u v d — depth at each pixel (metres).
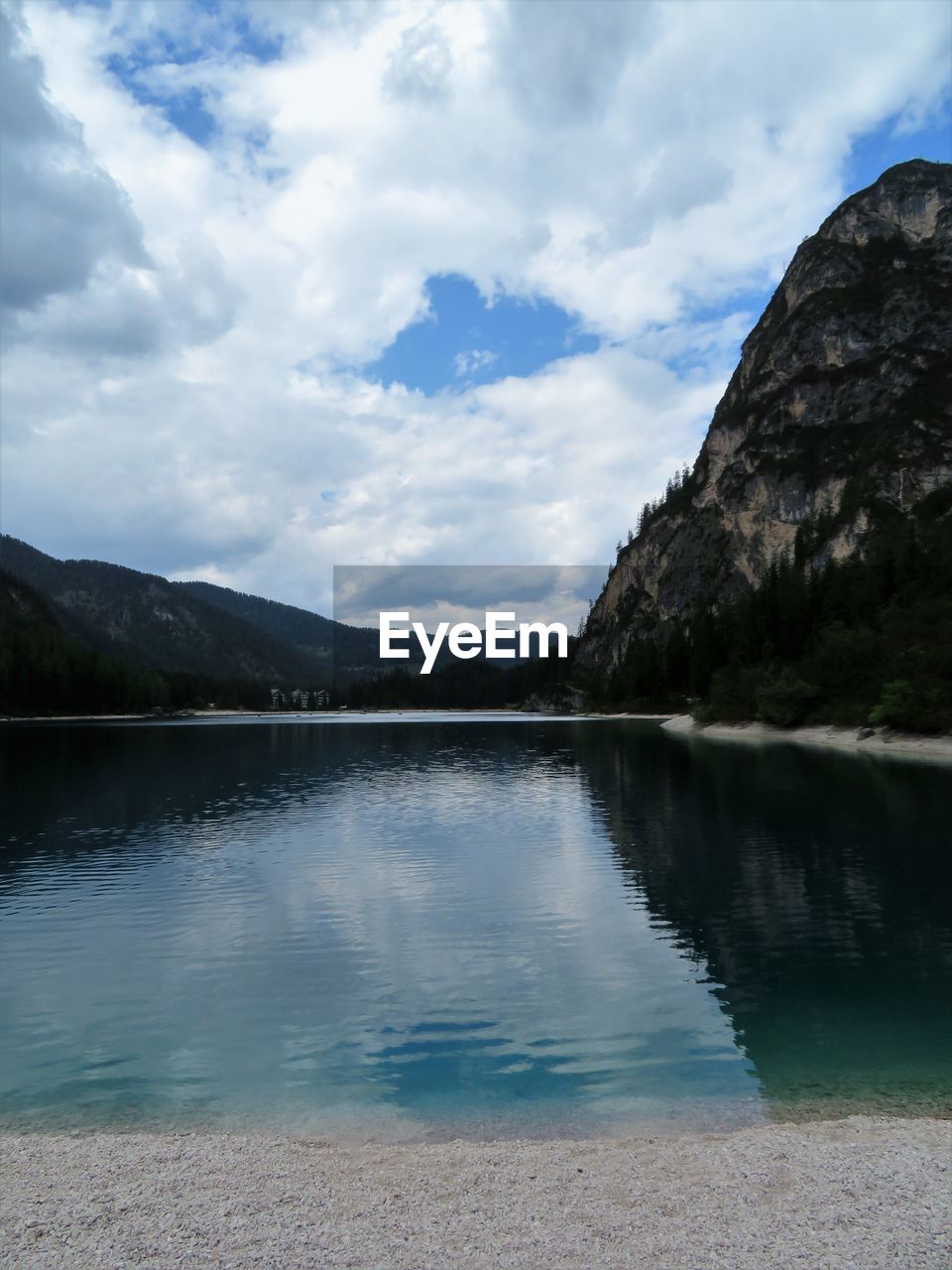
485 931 18.94
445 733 121.50
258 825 35.38
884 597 112.31
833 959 16.69
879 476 185.88
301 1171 8.27
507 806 41.03
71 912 20.81
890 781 47.06
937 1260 6.38
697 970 16.08
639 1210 7.27
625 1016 13.64
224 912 20.77
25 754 75.94
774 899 21.62
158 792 47.62
